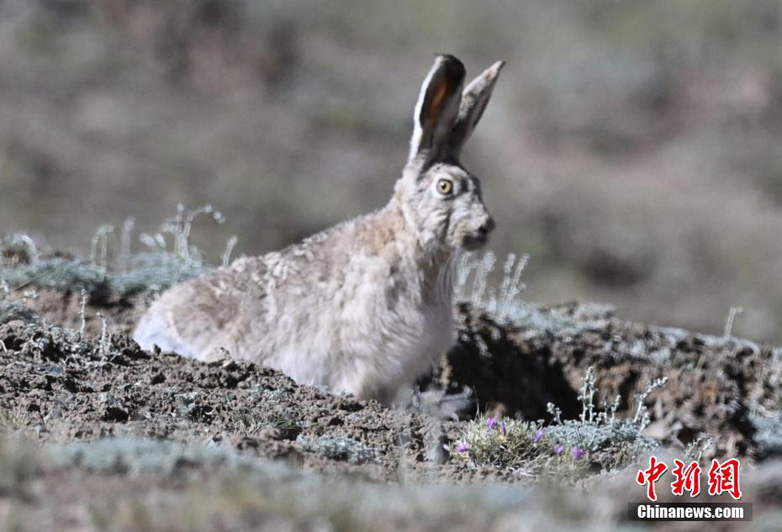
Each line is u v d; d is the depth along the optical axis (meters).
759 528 7.01
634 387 14.11
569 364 14.27
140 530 6.62
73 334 11.24
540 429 10.55
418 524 6.84
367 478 8.27
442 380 13.45
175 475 7.50
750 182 47.44
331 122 43.84
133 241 29.22
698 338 15.17
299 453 8.87
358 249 12.30
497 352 14.02
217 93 46.00
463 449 9.88
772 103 53.22
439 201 12.12
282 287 12.40
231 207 34.50
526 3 61.16
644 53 56.50
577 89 52.41
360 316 12.08
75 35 44.72
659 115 52.12
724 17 58.88
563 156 48.50
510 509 7.16
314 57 52.34
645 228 39.62
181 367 10.97
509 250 36.19
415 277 12.20
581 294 34.50
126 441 8.00
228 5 50.28
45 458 7.59
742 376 14.82
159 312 12.79
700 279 37.16
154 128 38.59
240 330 12.41
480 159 45.03
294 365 12.27
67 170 34.12
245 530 6.67
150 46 46.78
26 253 15.43
